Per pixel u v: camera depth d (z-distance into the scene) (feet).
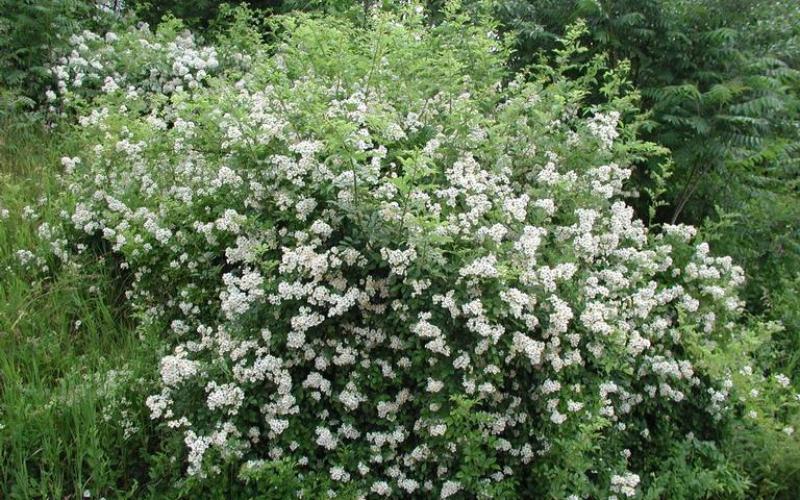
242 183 11.78
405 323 10.43
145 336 12.57
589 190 13.02
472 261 10.25
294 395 10.59
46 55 19.89
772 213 18.92
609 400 11.15
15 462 10.38
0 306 12.77
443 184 12.52
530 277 10.46
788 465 11.73
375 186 11.39
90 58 20.07
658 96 18.35
